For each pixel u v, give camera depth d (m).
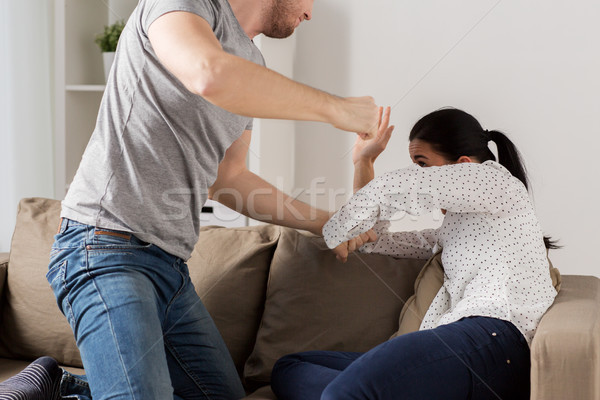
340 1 2.60
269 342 1.61
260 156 2.46
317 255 1.65
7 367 1.72
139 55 1.28
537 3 2.35
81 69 2.77
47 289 1.78
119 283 1.24
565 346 1.09
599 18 2.28
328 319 1.59
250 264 1.70
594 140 2.33
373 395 1.17
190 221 1.40
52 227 1.86
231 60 1.12
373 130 1.39
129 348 1.20
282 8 1.47
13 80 2.73
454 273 1.42
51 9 2.88
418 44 2.52
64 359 1.75
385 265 1.62
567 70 2.34
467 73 2.46
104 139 1.29
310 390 1.32
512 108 2.42
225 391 1.52
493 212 1.38
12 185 2.76
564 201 2.38
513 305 1.30
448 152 1.51
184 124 1.30
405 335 1.25
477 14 2.43
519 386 1.27
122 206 1.27
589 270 2.37
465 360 1.21
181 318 1.46
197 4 1.21
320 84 2.66
